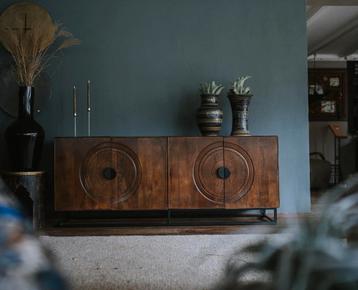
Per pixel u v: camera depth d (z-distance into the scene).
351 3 5.08
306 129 4.12
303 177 4.11
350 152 8.20
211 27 4.13
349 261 0.53
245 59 4.13
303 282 0.53
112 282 2.09
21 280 0.41
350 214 0.62
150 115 4.11
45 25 3.97
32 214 3.49
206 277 2.12
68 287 0.44
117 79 4.10
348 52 8.12
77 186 3.54
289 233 0.64
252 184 3.59
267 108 4.12
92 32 4.09
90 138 3.55
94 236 3.26
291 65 4.14
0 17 3.97
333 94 8.30
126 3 4.11
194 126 4.11
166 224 3.64
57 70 4.07
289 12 4.14
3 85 4.00
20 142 3.55
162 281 2.09
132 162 3.55
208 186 3.58
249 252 0.65
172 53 4.12
